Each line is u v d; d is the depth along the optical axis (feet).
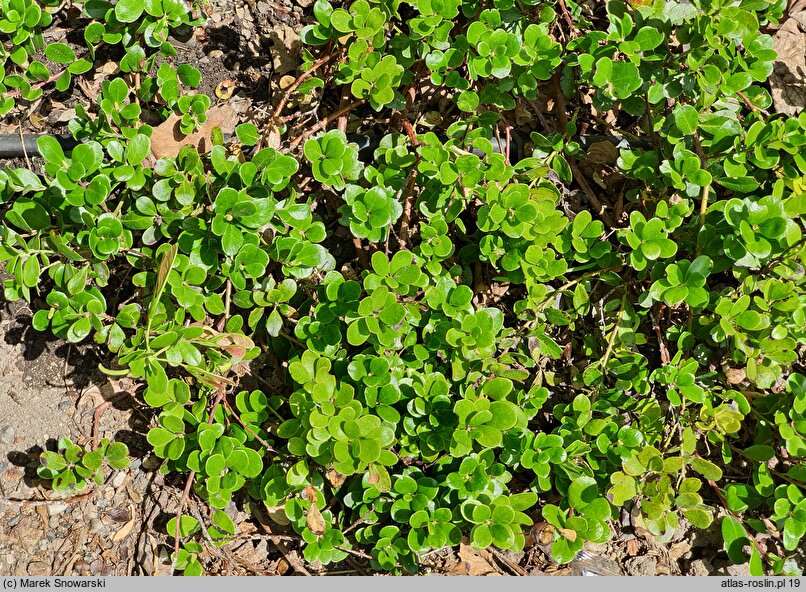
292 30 3.02
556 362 2.89
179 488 2.81
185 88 2.97
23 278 2.61
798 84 2.98
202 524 2.65
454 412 2.61
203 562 2.77
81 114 2.76
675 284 2.62
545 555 2.79
